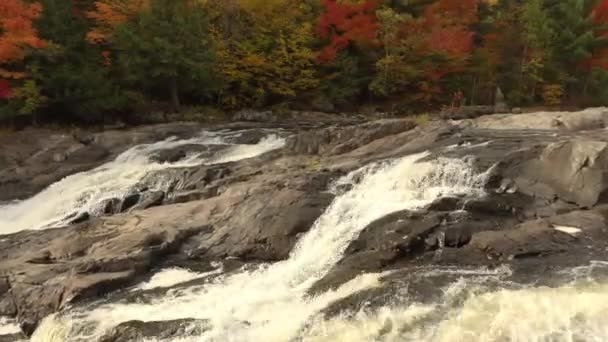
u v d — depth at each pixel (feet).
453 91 122.01
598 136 48.26
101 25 99.71
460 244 34.24
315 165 52.47
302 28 110.52
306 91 114.83
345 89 114.93
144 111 100.83
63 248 40.75
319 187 45.16
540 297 26.20
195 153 69.56
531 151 42.65
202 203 46.37
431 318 25.91
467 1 121.08
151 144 75.87
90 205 52.85
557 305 25.36
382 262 32.96
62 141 77.20
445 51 111.86
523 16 120.88
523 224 35.09
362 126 61.00
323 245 37.22
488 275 29.60
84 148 74.59
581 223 34.71
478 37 133.08
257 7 111.14
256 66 108.99
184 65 98.84
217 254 39.37
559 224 34.94
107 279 34.58
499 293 27.04
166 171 56.34
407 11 120.67
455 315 25.82
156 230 41.50
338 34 115.03
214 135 81.25
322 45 115.44
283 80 111.65
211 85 105.40
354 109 118.11
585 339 23.00
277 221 40.22
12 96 83.15
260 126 91.86
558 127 58.49
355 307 27.96
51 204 57.41
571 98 131.64
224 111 110.52
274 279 34.60
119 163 69.62
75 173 66.85
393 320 26.27
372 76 118.11
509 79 126.31
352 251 35.35
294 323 27.89
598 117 58.70
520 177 40.96
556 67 124.06
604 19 121.19
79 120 95.40
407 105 118.73
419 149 50.19
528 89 124.67
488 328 24.49
